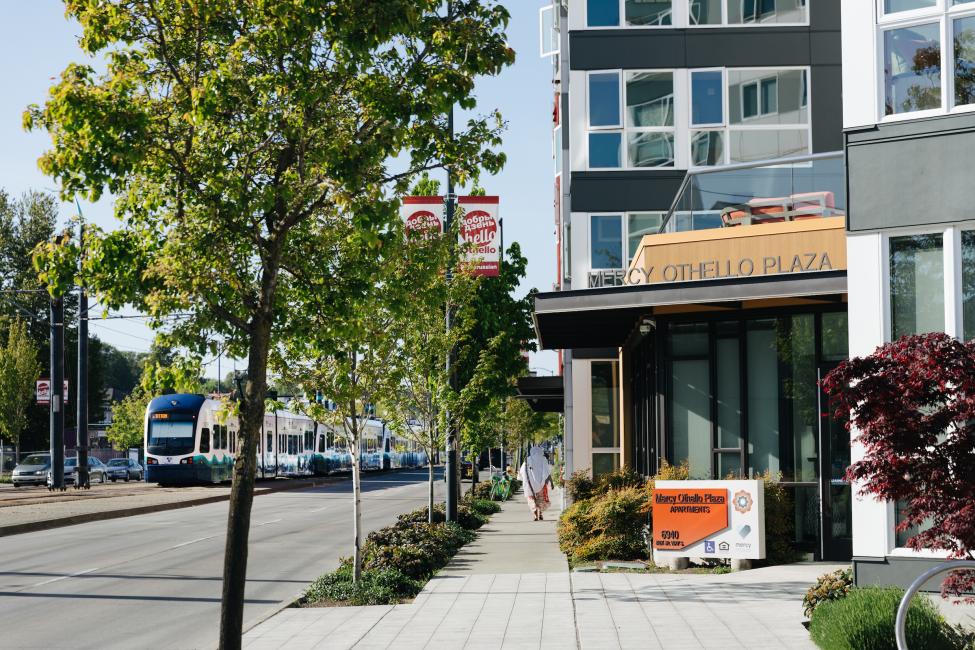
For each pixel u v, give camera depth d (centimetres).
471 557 1953
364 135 1088
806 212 1933
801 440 1830
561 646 1096
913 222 1381
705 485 1698
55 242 1027
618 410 2911
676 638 1119
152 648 1181
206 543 2397
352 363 1580
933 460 882
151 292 1015
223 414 1043
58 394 4772
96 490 4844
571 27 3041
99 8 1035
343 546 2316
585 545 1852
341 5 983
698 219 2006
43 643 1210
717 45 3011
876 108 1411
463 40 1081
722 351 1902
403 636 1173
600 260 2977
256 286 1092
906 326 1388
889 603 997
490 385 2517
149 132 1002
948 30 1378
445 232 2064
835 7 3005
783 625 1177
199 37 1047
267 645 1133
